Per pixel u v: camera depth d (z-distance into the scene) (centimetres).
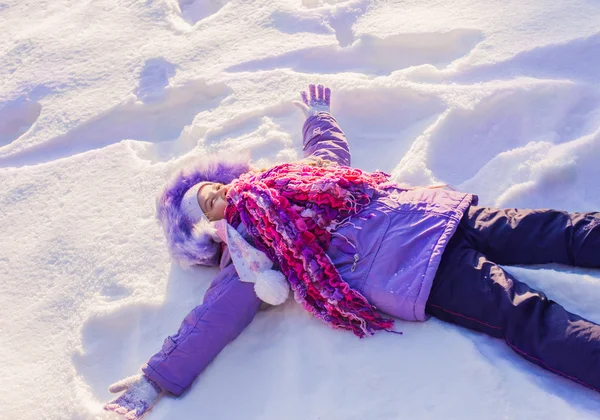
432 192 222
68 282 262
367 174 235
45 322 250
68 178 311
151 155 317
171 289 246
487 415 178
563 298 203
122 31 392
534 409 176
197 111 330
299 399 197
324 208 220
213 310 214
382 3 345
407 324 209
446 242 205
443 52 314
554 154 249
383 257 209
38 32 414
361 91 298
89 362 232
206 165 252
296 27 349
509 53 291
